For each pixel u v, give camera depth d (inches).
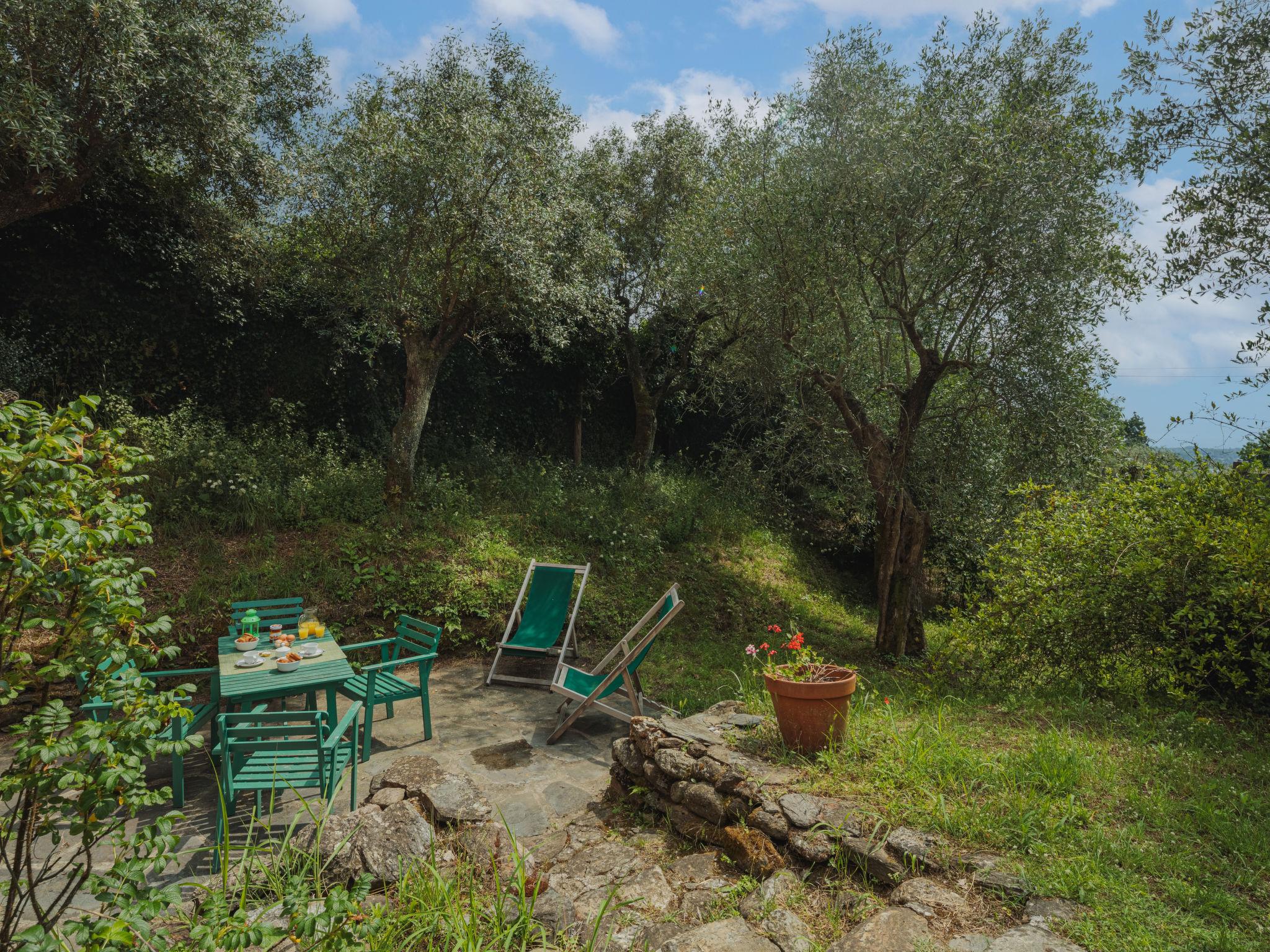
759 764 142.6
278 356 404.5
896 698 199.0
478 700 237.0
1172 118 233.3
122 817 143.6
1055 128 281.0
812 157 300.4
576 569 284.2
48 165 247.8
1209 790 127.1
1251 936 86.7
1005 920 93.0
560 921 96.1
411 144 309.9
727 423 616.4
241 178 360.8
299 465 357.4
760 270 315.9
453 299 350.3
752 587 417.1
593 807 157.2
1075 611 213.6
